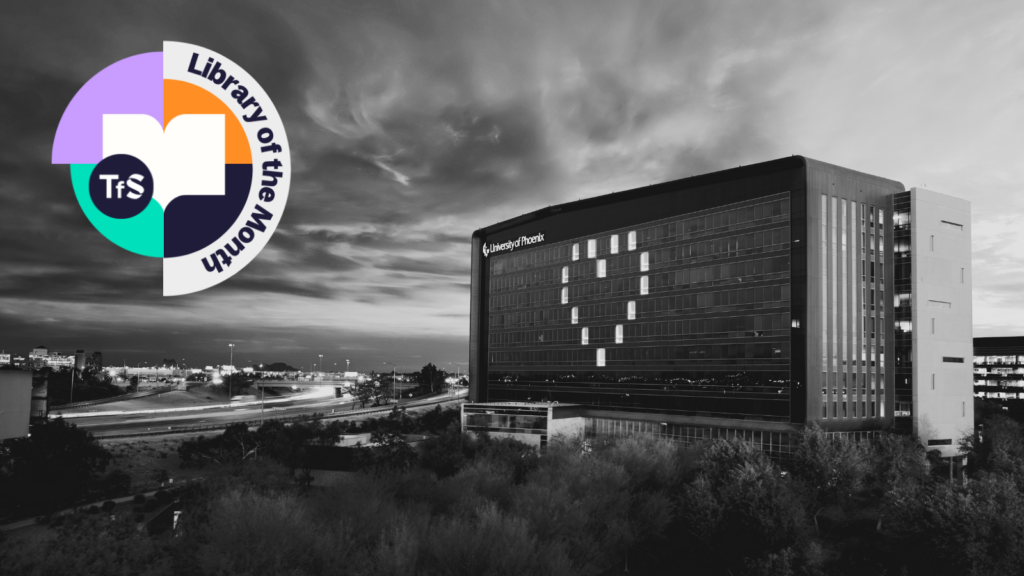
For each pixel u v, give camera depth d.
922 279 74.94
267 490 51.47
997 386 158.12
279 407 194.00
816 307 69.62
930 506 38.28
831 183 72.38
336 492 46.84
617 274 92.81
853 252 73.25
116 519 38.62
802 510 44.94
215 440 88.12
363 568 33.97
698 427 78.88
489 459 64.25
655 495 50.81
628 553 49.34
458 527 36.47
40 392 99.81
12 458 63.31
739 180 77.25
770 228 73.44
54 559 29.66
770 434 70.94
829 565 45.19
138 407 172.88
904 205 76.19
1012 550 35.88
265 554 31.20
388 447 73.69
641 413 87.00
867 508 57.41
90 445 68.06
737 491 45.28
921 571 39.38
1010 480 42.84
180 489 65.00
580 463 54.94
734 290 76.50
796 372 69.31
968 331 78.88
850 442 59.88
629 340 89.88
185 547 34.97
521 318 110.56
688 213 83.12
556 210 104.25
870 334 73.69
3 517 56.09
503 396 113.12
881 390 73.94
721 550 44.12
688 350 81.31
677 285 83.56
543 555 35.53
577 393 98.12
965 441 72.19
